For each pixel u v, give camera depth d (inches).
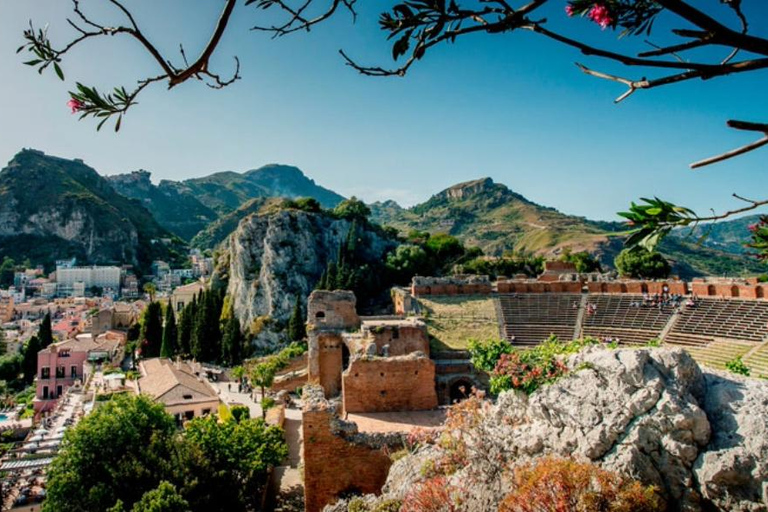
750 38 148.6
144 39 214.5
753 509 570.9
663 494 613.3
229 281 4916.3
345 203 5280.5
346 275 4050.2
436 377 2028.8
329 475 1077.1
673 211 172.7
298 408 2341.3
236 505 1176.8
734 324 2044.8
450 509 681.0
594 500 541.6
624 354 721.0
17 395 3799.2
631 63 169.6
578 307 2546.8
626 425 660.7
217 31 213.6
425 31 196.4
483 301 2696.9
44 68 220.2
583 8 175.8
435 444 938.1
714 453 613.3
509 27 183.0
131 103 227.9
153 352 3850.9
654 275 3659.0
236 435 1344.7
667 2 151.6
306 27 222.4
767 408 653.3
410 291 2923.2
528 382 1170.6
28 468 1659.7
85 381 3307.1
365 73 211.5
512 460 726.5
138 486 1136.8
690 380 701.3
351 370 1485.0
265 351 3941.9
